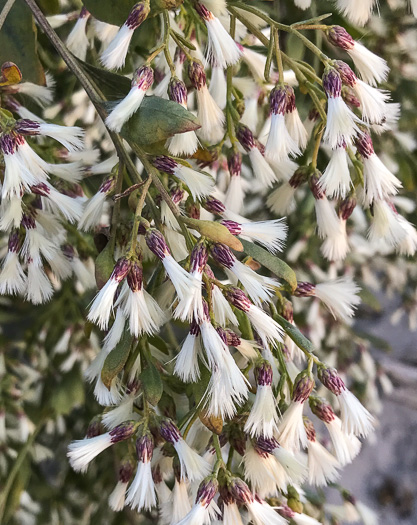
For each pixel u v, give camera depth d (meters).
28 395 0.38
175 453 0.19
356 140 0.20
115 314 0.19
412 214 0.39
